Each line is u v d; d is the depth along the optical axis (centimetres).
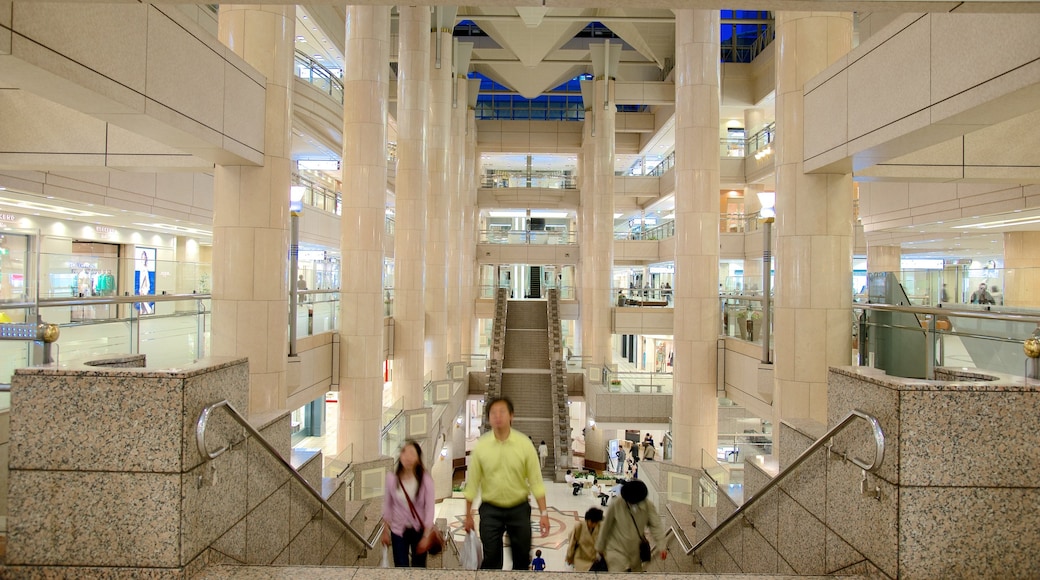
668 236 3562
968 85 509
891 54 628
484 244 3809
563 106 4259
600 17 2461
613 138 3041
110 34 522
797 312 875
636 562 530
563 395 2712
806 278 866
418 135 1947
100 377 339
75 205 1196
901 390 327
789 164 885
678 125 1516
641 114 3538
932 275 957
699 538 740
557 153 3925
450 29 2409
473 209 3600
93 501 339
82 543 340
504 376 2966
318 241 2316
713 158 1478
